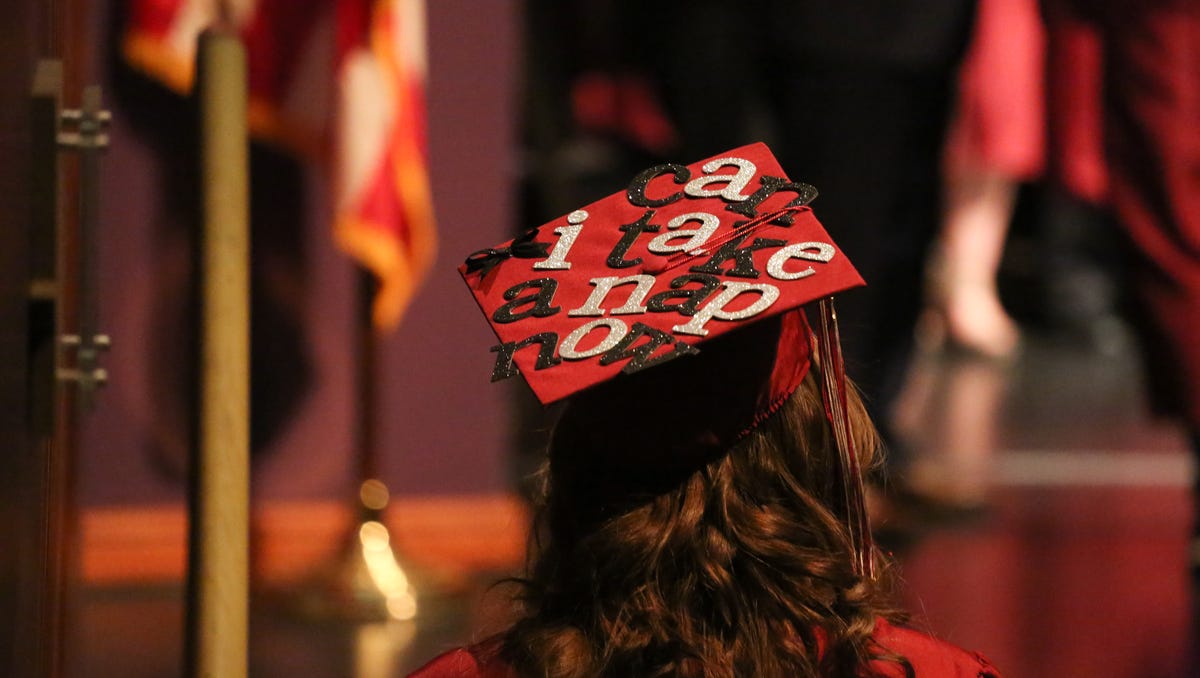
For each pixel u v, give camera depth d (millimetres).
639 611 3447
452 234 12242
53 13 4129
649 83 22547
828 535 3600
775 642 3455
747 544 3496
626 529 3512
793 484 3617
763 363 3623
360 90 10820
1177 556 12523
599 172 22359
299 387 11984
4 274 3180
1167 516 14750
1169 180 11484
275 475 11938
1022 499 15727
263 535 11781
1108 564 12133
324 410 12008
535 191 20828
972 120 23016
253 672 8891
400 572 10586
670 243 3811
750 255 3727
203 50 3854
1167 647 9320
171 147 11648
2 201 3131
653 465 3598
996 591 11008
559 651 3492
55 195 3775
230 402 3730
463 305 12266
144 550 11547
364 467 10820
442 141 12195
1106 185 11805
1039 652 9172
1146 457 19453
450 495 12242
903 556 12359
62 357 4180
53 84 3750
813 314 7480
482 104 12258
